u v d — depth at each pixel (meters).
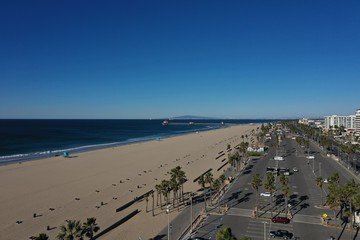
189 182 122.38
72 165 155.88
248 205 90.62
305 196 100.38
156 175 133.62
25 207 88.62
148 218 81.19
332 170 146.88
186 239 67.00
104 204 92.31
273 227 74.00
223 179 106.44
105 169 146.00
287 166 157.88
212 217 80.88
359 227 73.19
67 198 97.75
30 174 133.00
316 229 72.81
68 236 50.56
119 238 68.38
